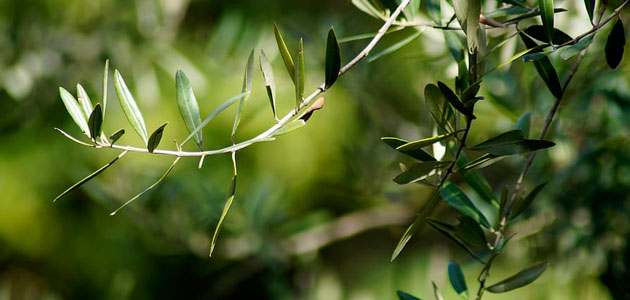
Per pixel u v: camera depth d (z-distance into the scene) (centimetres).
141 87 293
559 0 134
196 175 293
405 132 274
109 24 291
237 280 309
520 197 115
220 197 280
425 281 314
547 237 197
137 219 272
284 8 310
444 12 127
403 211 310
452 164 106
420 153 109
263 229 290
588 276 194
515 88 164
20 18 287
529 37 110
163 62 293
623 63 167
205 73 318
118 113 345
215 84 347
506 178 219
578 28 140
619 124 176
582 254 189
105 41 289
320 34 271
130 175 280
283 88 298
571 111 176
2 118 321
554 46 107
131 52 290
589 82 165
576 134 185
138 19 288
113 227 360
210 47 304
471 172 120
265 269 311
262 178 327
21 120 320
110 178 290
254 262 307
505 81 164
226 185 348
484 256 115
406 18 118
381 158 285
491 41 139
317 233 312
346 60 269
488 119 238
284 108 358
